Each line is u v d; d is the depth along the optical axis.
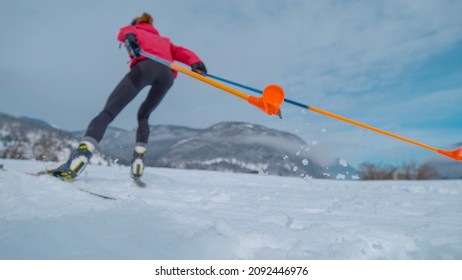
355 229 1.31
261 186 4.15
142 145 2.80
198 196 2.44
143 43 2.79
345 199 2.59
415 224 1.51
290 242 1.17
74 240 1.10
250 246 1.15
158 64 2.80
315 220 1.60
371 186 4.70
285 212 1.87
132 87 2.71
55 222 1.27
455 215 1.92
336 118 2.11
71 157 2.51
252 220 1.50
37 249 1.02
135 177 2.74
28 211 1.60
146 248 1.05
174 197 2.35
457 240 1.21
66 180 2.48
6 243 1.06
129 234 1.17
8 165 4.87
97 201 1.90
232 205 2.09
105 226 1.25
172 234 1.20
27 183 2.14
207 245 1.07
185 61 3.11
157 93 2.88
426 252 1.14
